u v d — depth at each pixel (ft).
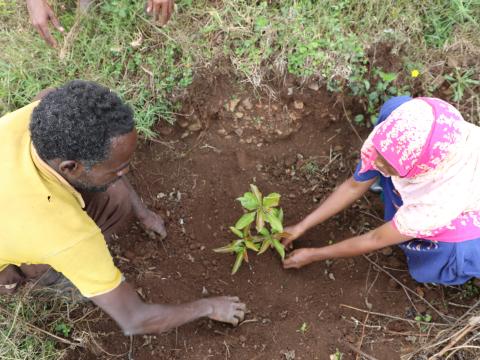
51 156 4.21
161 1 6.85
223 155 8.40
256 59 7.84
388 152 4.94
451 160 5.02
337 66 7.79
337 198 6.78
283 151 8.45
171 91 7.95
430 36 8.11
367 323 7.09
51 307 6.89
